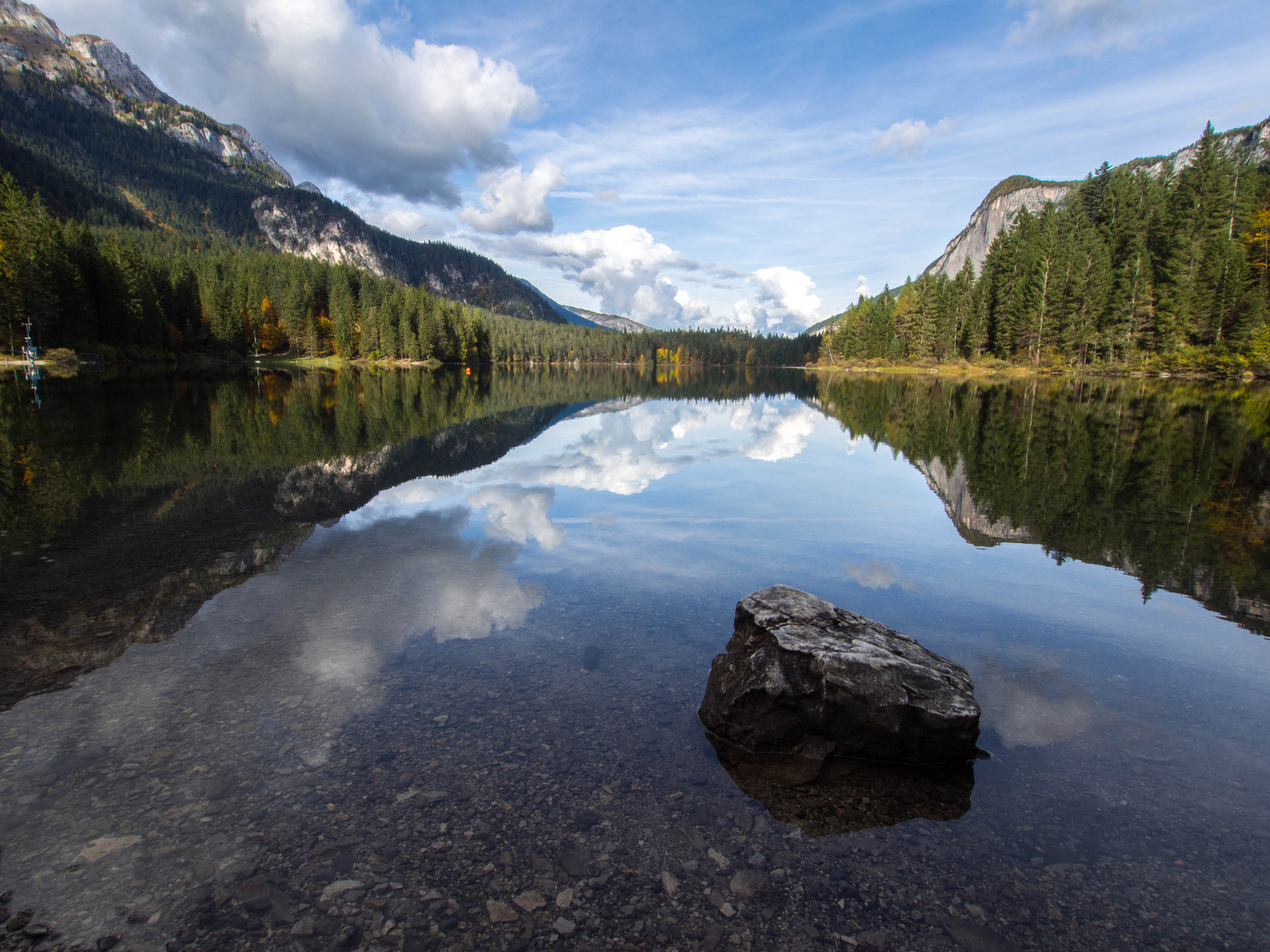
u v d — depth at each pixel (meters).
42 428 16.41
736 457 15.14
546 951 2.37
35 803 3.06
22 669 4.41
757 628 4.38
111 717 3.83
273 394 31.20
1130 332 54.19
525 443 17.12
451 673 4.51
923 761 3.75
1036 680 4.61
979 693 4.42
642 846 2.95
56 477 10.83
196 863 2.74
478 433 19.27
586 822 3.09
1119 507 9.91
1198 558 7.36
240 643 4.89
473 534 8.12
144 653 4.69
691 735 3.88
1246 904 2.69
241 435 16.34
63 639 4.89
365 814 3.07
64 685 4.20
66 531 7.84
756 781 3.52
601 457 14.95
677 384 60.62
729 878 2.78
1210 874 2.85
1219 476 12.22
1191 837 3.10
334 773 3.36
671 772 3.53
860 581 6.59
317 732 3.74
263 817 3.02
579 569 6.82
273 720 3.85
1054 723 4.08
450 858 2.82
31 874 2.64
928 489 11.23
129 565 6.62
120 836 2.88
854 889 2.74
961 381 58.03
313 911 2.51
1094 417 23.69
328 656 4.71
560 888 2.68
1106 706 4.28
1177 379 48.72
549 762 3.54
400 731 3.78
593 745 3.72
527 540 7.90
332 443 15.74
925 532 8.47
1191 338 50.34
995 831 3.15
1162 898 2.71
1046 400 32.47
